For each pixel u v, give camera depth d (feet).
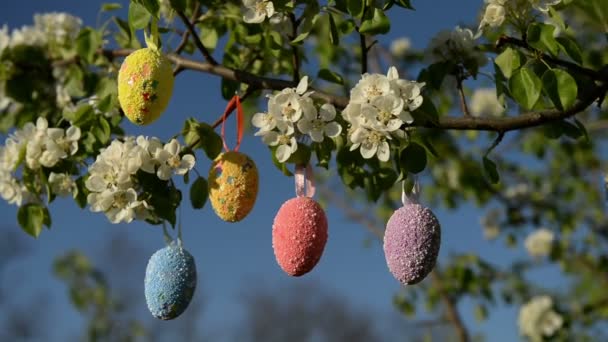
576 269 8.04
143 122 3.35
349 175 3.88
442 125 3.43
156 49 3.36
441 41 3.88
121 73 3.34
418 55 6.75
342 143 3.86
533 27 3.37
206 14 4.11
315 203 3.27
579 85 3.54
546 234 7.98
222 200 3.36
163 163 3.52
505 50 3.48
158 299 3.31
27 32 4.78
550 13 3.52
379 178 3.89
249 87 3.76
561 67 3.52
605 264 7.73
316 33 5.79
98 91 4.26
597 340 7.31
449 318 7.18
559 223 8.18
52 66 4.73
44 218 4.01
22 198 4.00
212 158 3.55
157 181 3.56
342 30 3.81
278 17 3.69
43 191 4.02
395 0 3.50
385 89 3.23
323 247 3.26
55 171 3.93
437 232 3.16
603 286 7.84
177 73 3.93
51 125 4.65
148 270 3.35
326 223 3.28
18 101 4.72
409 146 3.33
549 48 3.36
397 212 3.20
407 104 3.24
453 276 7.46
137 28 3.61
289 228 3.22
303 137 3.41
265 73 4.49
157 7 3.41
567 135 3.80
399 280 3.16
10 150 3.97
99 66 4.58
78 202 3.91
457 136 7.78
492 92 7.21
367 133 3.26
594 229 8.18
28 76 4.73
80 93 4.62
